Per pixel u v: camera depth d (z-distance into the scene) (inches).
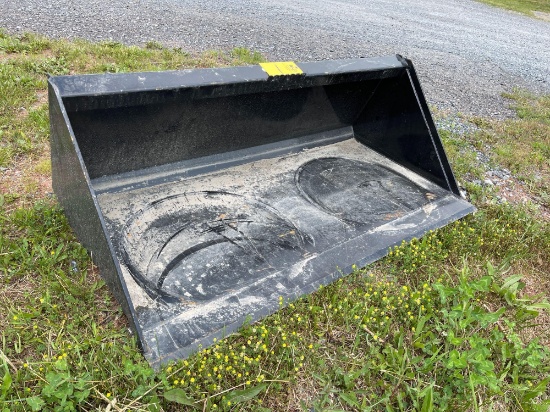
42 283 86.7
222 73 103.1
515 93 265.3
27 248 93.6
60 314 81.7
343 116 145.6
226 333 81.2
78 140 95.7
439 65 290.4
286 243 105.5
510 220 131.1
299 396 77.9
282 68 112.3
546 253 122.5
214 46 232.4
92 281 89.6
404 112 137.3
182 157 117.3
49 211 101.7
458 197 132.0
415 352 89.4
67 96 82.2
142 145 106.8
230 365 76.3
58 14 241.6
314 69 118.0
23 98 148.3
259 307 88.0
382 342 88.7
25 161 122.6
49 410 66.5
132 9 274.7
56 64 173.0
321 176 132.1
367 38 311.1
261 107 121.8
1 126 131.6
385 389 80.1
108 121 96.2
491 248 119.7
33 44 186.9
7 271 88.1
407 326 92.4
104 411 66.1
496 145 186.1
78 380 68.4
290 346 81.4
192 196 113.5
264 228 108.8
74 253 92.6
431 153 134.3
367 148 150.7
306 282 96.0
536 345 90.2
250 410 73.0
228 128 119.8
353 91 137.9
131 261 92.7
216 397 72.2
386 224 117.2
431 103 223.9
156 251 96.5
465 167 159.9
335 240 109.1
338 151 146.3
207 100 108.6
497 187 151.7
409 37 341.7
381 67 129.4
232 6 330.6
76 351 74.1
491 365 79.6
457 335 91.0
